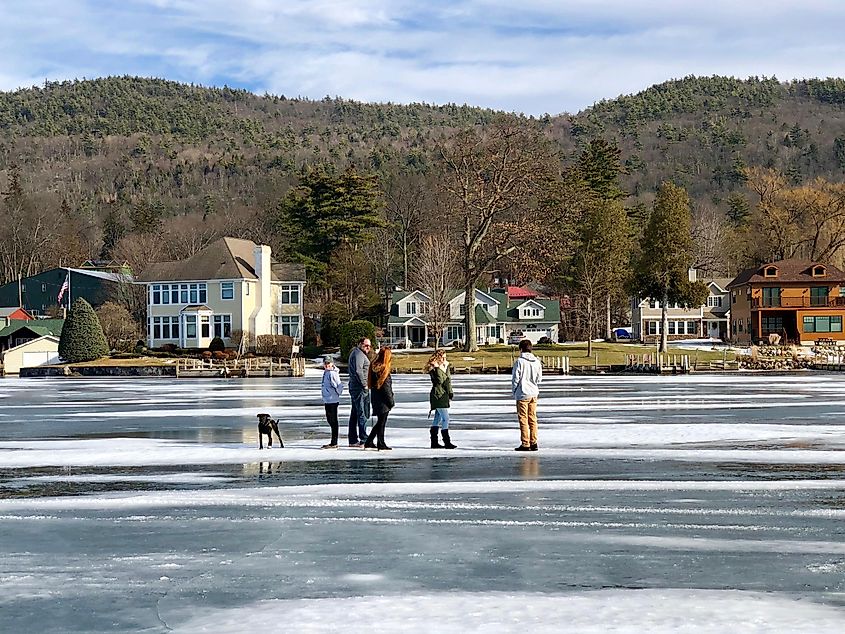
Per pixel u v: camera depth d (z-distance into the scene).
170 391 46.59
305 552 11.76
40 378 66.19
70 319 74.50
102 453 20.97
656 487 15.98
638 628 8.66
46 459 20.08
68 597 9.96
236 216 148.38
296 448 21.61
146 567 11.13
